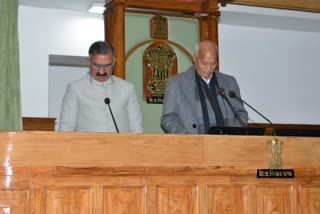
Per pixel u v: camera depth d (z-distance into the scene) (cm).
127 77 532
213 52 366
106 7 543
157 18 549
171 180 250
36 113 586
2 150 226
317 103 702
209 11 556
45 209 229
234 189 261
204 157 256
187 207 252
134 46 537
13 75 506
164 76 545
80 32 615
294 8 641
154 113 538
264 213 265
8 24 512
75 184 235
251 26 683
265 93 677
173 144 251
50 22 605
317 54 713
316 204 275
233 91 356
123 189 242
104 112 340
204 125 359
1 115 498
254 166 265
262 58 683
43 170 230
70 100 337
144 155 245
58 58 633
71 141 235
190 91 365
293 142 273
